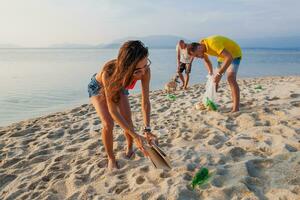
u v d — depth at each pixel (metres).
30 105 8.79
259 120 4.52
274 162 3.02
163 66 22.83
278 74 16.86
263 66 23.42
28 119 6.69
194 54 5.02
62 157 3.85
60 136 5.00
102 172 3.25
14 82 13.58
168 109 6.20
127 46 2.53
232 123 4.54
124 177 3.13
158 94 8.74
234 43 4.87
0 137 5.21
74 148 4.15
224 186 2.68
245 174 2.85
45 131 5.32
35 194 3.04
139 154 3.62
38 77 15.55
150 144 2.99
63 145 4.41
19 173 3.62
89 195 2.85
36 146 4.53
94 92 3.13
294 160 3.00
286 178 2.71
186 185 2.76
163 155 2.72
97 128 5.19
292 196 2.41
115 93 2.73
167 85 8.96
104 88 2.84
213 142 3.86
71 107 8.45
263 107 5.24
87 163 3.57
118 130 4.76
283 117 4.50
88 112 6.82
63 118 6.36
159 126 4.80
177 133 4.29
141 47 2.54
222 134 4.10
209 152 3.49
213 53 4.93
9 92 10.93
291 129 3.87
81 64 26.78
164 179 2.93
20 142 4.78
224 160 3.25
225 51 4.72
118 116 2.85
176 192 2.64
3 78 15.11
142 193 2.70
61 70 20.08
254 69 20.44
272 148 3.41
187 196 2.62
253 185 2.69
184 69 9.20
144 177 3.03
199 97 7.38
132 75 2.62
